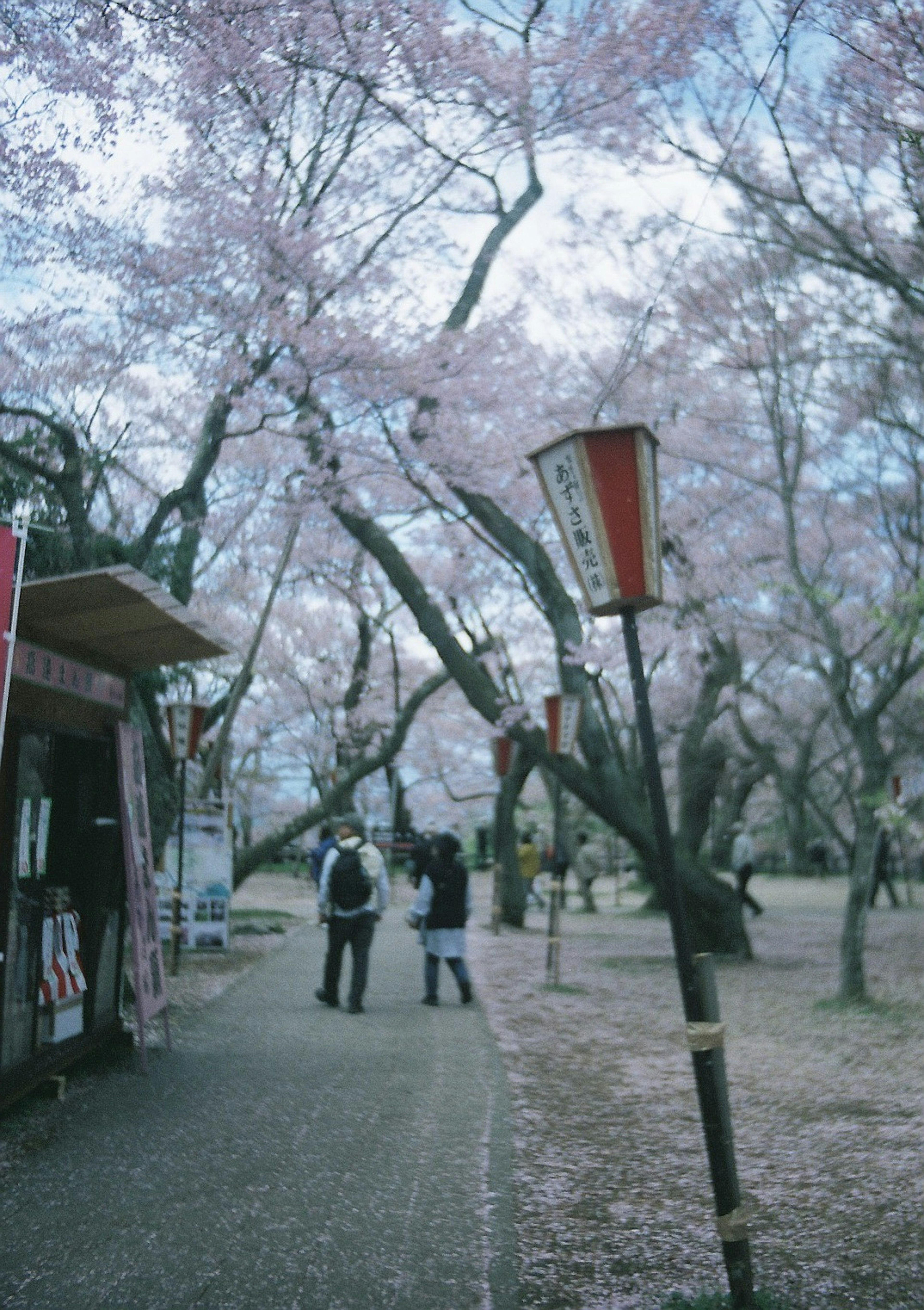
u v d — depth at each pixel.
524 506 16.11
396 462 14.66
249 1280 4.50
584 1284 4.61
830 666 16.17
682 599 16.45
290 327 12.52
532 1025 11.14
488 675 16.23
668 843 4.50
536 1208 5.58
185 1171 5.89
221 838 17.14
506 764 22.48
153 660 8.73
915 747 19.45
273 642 27.28
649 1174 6.21
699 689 20.52
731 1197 4.32
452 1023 10.88
